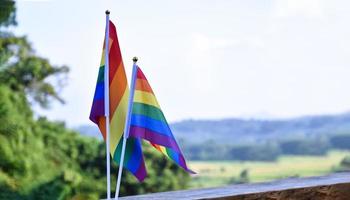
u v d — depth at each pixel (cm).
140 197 406
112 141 379
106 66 375
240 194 394
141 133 376
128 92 384
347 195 416
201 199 388
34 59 1130
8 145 1045
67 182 1088
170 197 399
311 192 409
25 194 1046
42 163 1077
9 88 1081
